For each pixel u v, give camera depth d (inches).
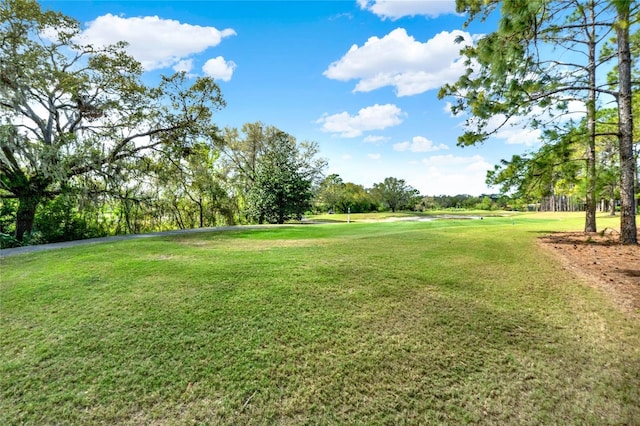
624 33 260.7
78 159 476.4
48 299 155.8
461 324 128.8
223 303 149.3
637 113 339.6
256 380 93.6
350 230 483.2
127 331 122.6
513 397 85.9
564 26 232.8
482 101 277.6
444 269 210.4
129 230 624.7
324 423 77.3
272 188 856.3
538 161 292.7
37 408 82.6
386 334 120.3
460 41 262.7
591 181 270.5
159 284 176.9
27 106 464.1
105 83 540.7
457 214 1520.7
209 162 820.0
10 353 108.0
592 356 105.2
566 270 210.1
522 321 131.7
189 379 94.0
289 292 163.8
